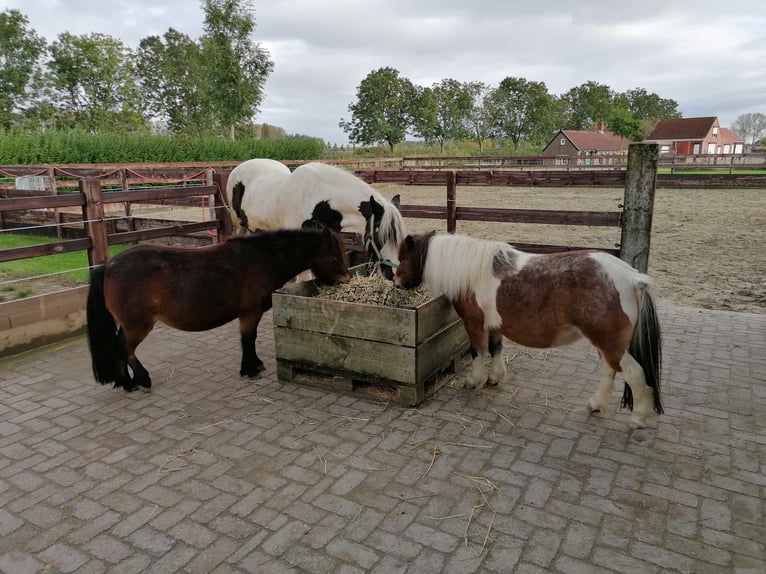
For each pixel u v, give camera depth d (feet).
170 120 130.72
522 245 19.04
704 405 11.56
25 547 7.54
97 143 70.64
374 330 11.58
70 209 37.78
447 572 6.93
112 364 12.31
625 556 7.17
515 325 10.82
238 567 7.07
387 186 75.92
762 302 19.49
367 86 160.86
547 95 186.70
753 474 9.03
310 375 13.19
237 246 12.98
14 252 15.15
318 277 13.93
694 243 30.83
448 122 177.37
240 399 12.34
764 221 37.81
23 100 116.98
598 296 9.66
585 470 9.26
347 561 7.16
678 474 9.08
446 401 12.07
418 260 12.16
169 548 7.47
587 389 12.60
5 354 15.15
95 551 7.43
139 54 131.13
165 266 12.09
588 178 17.66
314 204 17.66
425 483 8.95
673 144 181.27
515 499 8.48
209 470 9.43
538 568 6.98
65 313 16.57
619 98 260.83
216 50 110.93
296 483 8.99
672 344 15.15
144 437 10.63
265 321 18.71
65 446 10.31
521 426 10.88
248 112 118.52
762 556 7.13
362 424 11.03
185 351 15.62
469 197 58.70
